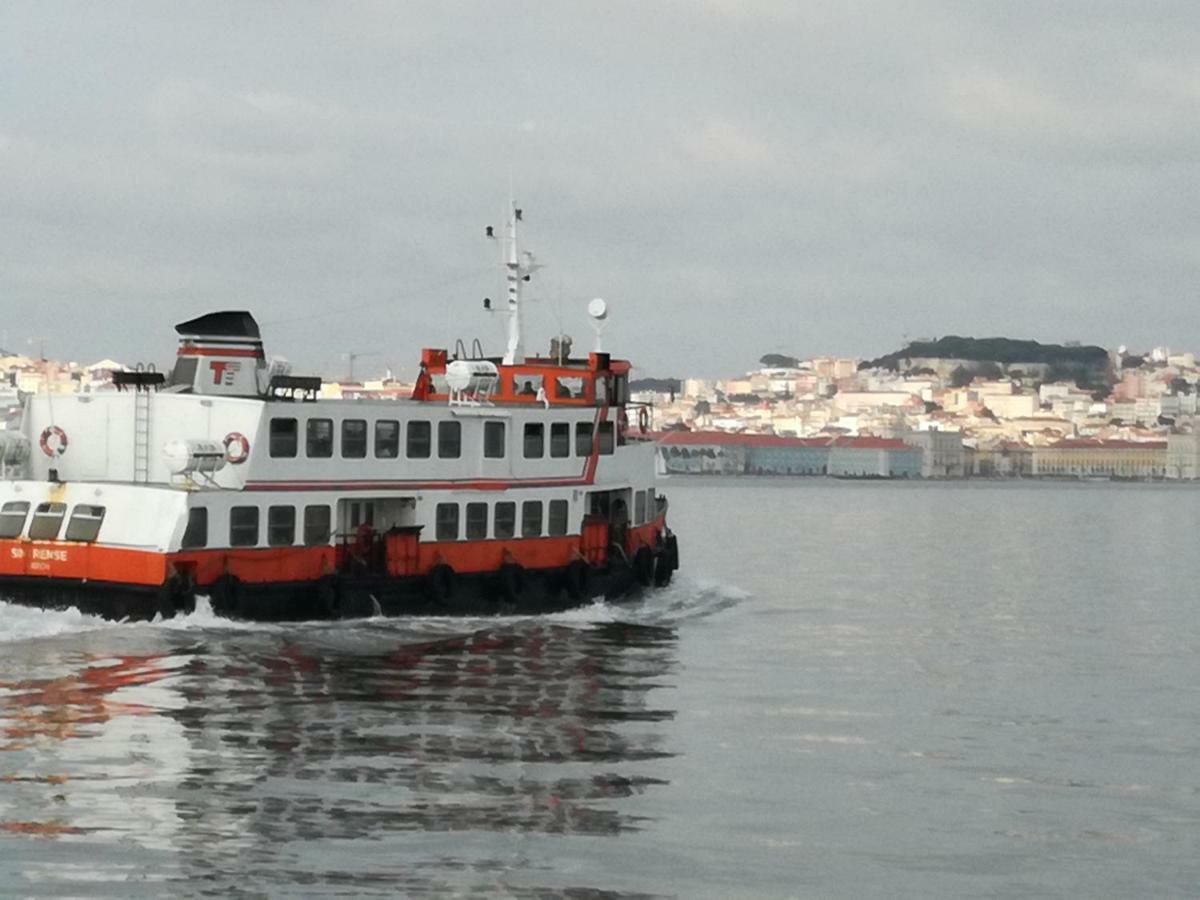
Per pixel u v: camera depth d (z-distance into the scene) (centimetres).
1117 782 3606
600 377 6650
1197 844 3112
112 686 4253
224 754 3547
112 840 2905
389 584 5594
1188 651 5947
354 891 2695
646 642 5647
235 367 5706
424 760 3559
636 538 6806
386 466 5619
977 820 3253
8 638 4869
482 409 5878
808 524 18675
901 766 3719
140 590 5056
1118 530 18000
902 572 10125
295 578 5378
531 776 3459
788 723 4206
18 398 6938
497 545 5959
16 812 3055
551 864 2867
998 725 4281
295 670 4600
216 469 5194
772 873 2873
